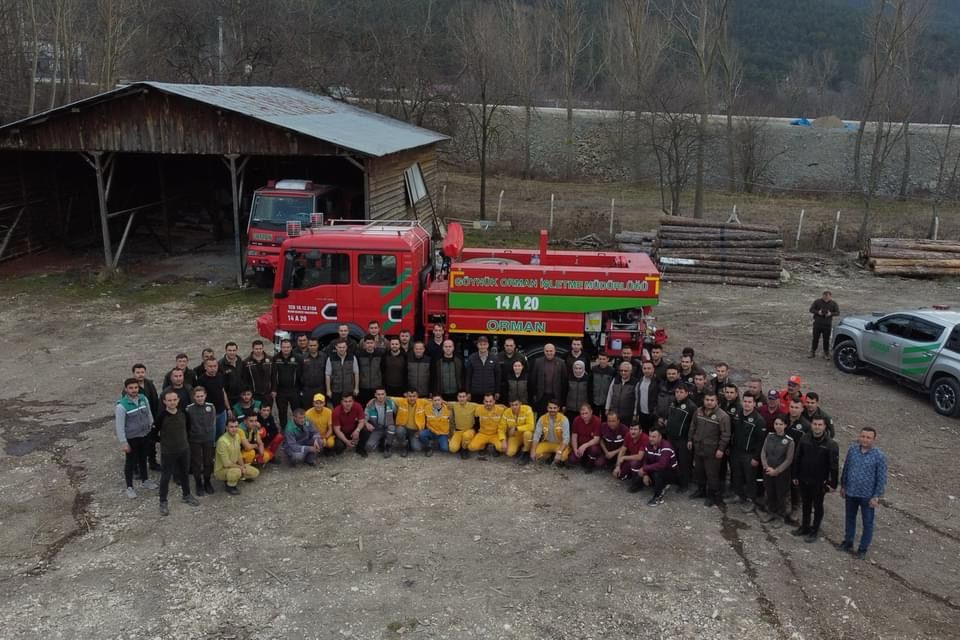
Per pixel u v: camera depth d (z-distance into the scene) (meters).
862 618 8.23
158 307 20.05
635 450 11.10
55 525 9.82
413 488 10.92
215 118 21.02
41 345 17.08
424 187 28.42
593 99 61.97
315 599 8.37
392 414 11.98
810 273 25.78
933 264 25.05
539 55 57.00
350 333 13.60
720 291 23.27
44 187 25.84
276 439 11.52
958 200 41.53
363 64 39.97
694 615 8.21
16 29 37.53
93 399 13.98
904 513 10.55
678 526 10.08
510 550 9.35
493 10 49.12
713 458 10.55
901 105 44.25
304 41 41.22
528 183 44.34
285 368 12.02
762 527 10.13
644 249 26.25
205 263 25.11
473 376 12.18
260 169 28.30
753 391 10.79
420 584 8.64
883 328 15.41
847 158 45.91
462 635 7.83
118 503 10.40
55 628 7.88
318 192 21.92
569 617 8.13
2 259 23.98
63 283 22.11
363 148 20.69
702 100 33.47
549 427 11.66
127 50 41.19
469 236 29.39
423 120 41.69
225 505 10.39
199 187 28.80
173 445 10.09
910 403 14.64
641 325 12.68
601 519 10.19
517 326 12.78
